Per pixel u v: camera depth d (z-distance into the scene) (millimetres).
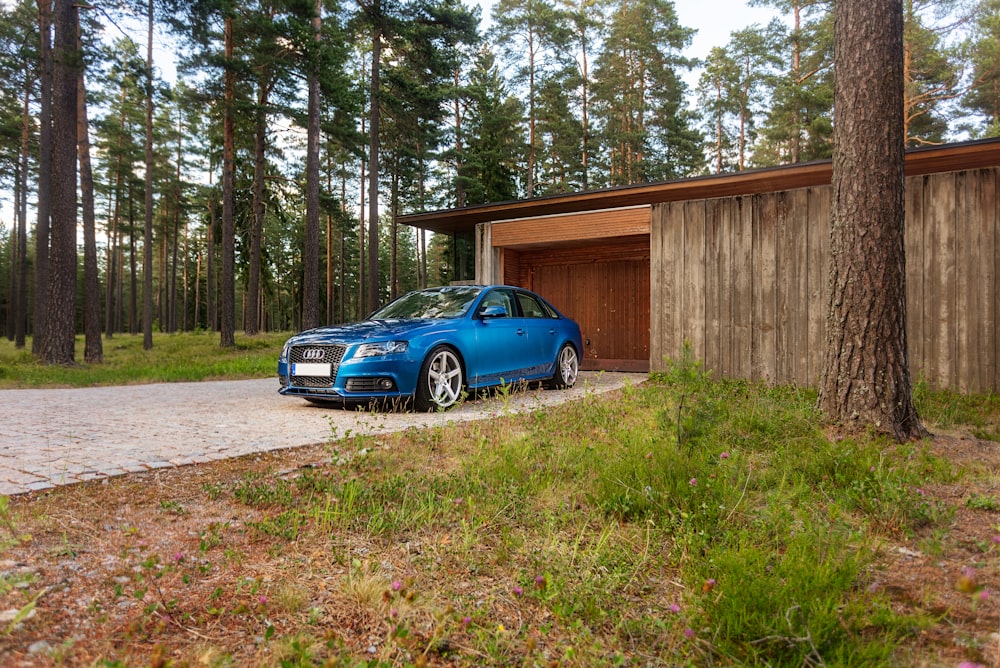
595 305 11586
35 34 20281
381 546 2371
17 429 4594
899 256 4305
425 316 6672
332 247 52031
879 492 2902
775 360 7309
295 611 1818
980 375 6270
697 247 7875
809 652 1596
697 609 1873
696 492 2770
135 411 5699
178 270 64312
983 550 2361
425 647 1652
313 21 19594
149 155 27953
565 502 2943
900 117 4363
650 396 5793
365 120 35062
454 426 4617
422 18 22688
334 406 6145
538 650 1678
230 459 3602
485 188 32906
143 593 1756
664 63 34562
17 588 1788
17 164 29188
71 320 13234
